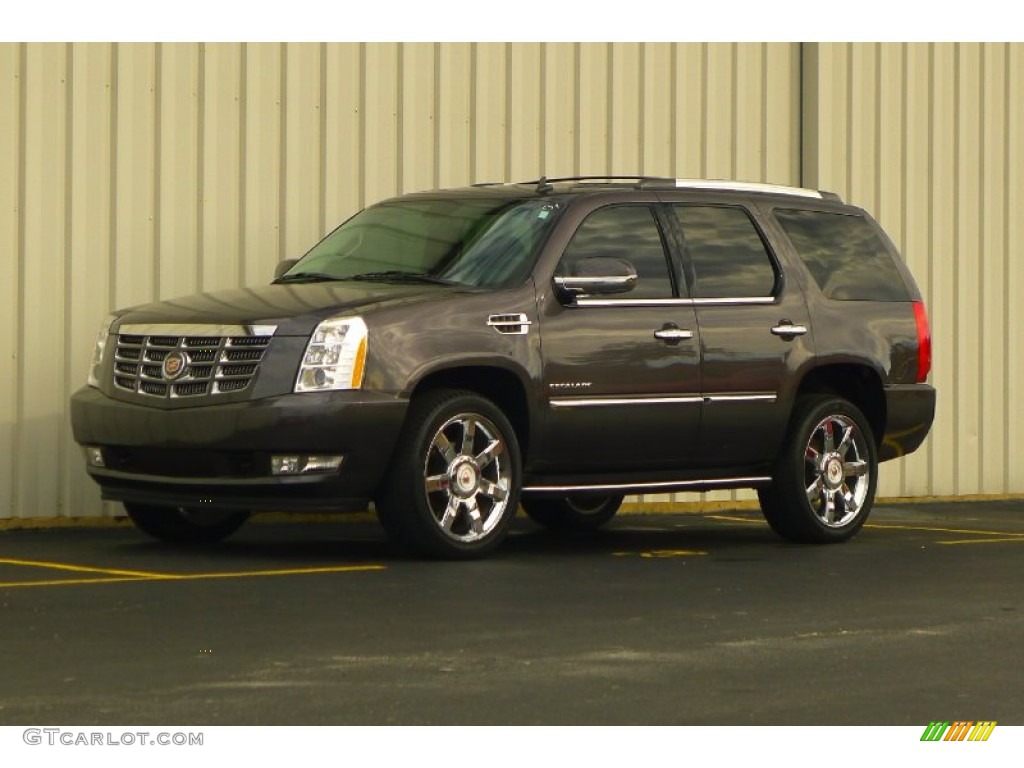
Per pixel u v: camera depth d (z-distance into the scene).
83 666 6.69
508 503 10.22
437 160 13.86
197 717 5.86
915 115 16.45
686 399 10.91
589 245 10.75
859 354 11.74
